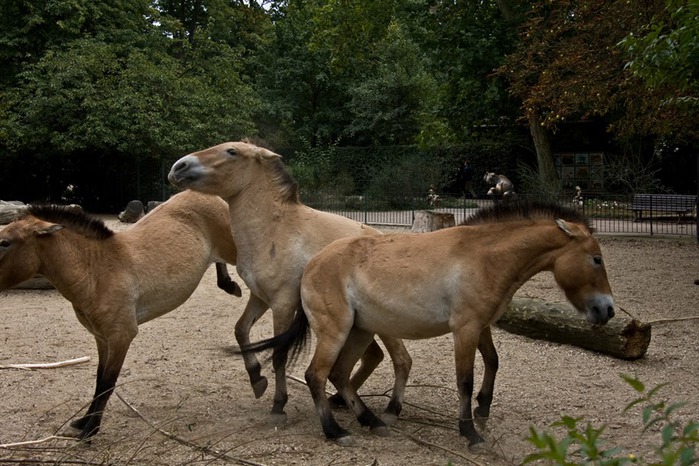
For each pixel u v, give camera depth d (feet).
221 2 129.70
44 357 27.07
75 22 91.91
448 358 26.91
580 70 59.21
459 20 88.43
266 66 141.90
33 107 85.05
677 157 101.86
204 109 94.68
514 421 19.99
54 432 19.15
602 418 20.10
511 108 90.63
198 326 32.53
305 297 18.81
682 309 34.45
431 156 106.11
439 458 17.16
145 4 102.53
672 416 20.02
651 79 31.14
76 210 19.36
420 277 17.71
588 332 26.78
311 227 20.76
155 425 19.65
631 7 52.01
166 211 21.88
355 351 19.29
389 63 132.67
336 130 136.36
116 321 19.06
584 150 109.60
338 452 17.52
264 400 22.18
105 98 87.30
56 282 18.76
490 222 18.31
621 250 55.72
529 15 80.69
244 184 20.54
